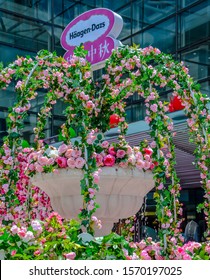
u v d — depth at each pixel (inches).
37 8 505.4
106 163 109.1
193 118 129.3
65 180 110.2
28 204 154.8
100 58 151.3
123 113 148.9
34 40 502.0
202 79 370.9
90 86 123.6
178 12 394.0
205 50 371.9
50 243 82.2
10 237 83.5
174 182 126.3
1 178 124.3
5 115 442.3
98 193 111.9
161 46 406.0
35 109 449.4
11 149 124.3
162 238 106.0
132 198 116.9
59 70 131.2
